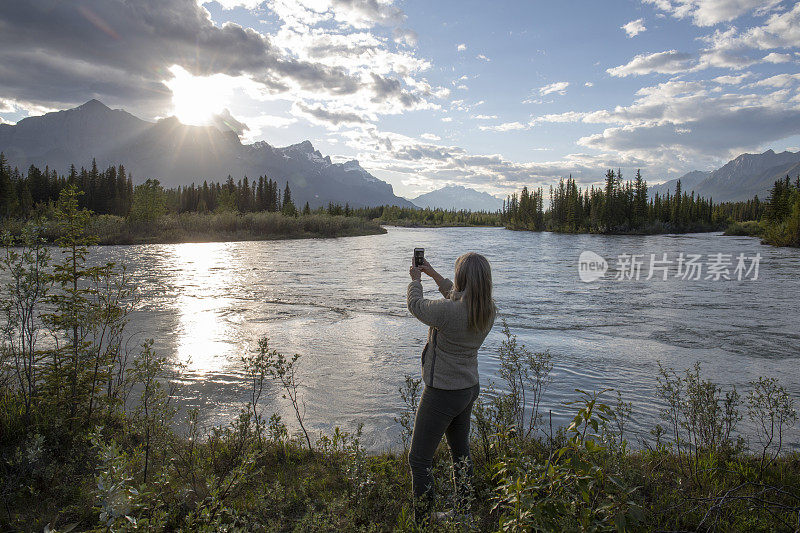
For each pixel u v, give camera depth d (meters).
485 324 2.70
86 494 3.12
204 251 35.16
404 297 15.01
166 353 8.10
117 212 87.50
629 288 17.98
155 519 2.11
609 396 6.33
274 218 63.03
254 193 110.44
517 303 14.45
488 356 8.41
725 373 7.49
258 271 22.28
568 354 8.58
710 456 3.85
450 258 31.19
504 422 4.00
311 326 10.73
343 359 8.05
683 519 2.86
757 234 74.75
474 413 4.22
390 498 3.29
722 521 2.83
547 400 6.17
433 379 2.74
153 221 53.22
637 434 5.08
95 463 3.47
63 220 4.48
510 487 2.16
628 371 7.54
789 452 4.50
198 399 6.04
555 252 38.72
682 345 9.35
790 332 10.59
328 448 4.37
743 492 3.31
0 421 4.04
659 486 3.33
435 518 2.78
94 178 94.06
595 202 101.62
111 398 4.41
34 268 4.26
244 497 3.21
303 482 3.43
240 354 8.21
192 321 11.00
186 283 17.72
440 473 3.46
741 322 11.73
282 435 4.20
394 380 6.93
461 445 3.00
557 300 15.05
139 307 12.66
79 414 4.31
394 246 44.25
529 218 120.50
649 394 6.45
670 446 4.38
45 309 9.73
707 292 16.97
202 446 4.07
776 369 7.72
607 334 10.32
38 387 4.41
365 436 4.99
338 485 3.53
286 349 8.70
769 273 23.50
